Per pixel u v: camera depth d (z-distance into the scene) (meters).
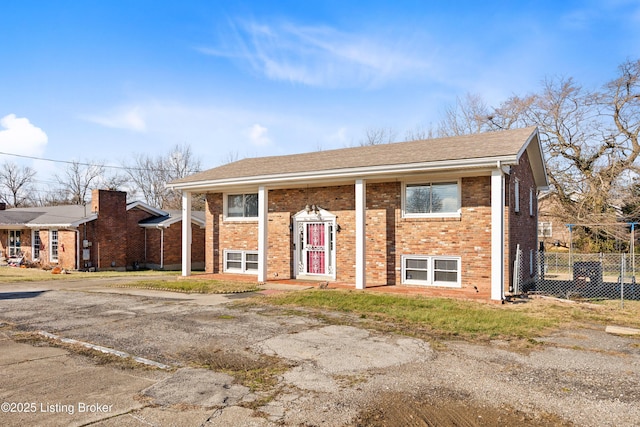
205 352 6.12
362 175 12.20
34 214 27.42
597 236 27.66
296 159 16.31
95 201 22.84
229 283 14.08
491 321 8.12
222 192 16.84
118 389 4.68
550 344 6.60
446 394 4.56
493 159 10.15
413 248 12.71
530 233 15.38
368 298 10.62
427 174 11.95
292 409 4.16
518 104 32.06
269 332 7.34
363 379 5.02
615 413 4.08
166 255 24.19
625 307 9.95
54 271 20.72
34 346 6.44
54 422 3.85
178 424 3.82
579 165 29.27
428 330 7.50
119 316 8.76
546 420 3.94
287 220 15.12
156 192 46.88
